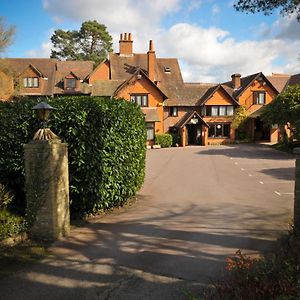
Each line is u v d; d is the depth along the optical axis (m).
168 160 22.03
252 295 3.27
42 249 5.88
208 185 12.93
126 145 8.97
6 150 7.51
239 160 21.34
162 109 35.16
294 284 3.21
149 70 36.22
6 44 29.72
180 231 7.01
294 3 6.61
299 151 6.08
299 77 38.62
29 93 37.06
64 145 6.59
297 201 6.12
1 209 6.71
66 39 61.94
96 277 4.84
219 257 5.48
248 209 8.96
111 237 6.61
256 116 35.44
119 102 8.80
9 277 4.82
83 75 40.59
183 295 4.25
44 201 6.29
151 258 5.51
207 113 37.22
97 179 7.82
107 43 62.66
